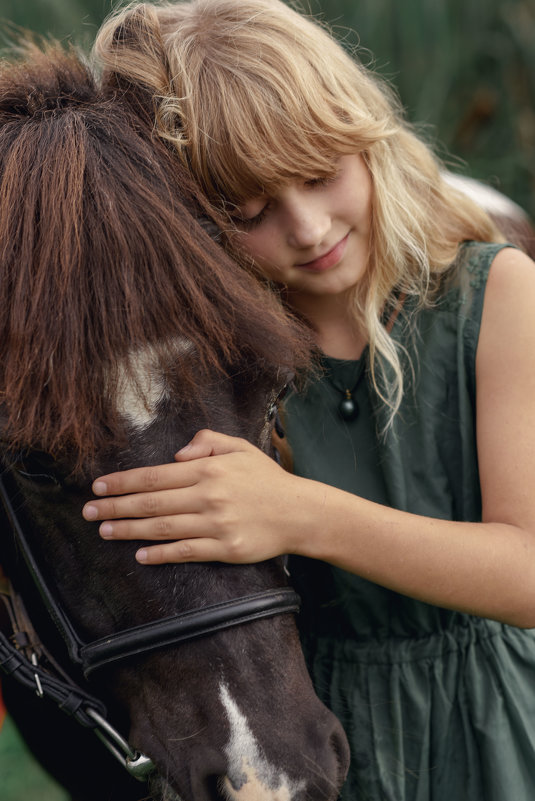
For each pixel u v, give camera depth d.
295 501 0.98
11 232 0.94
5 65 1.18
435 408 1.16
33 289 0.91
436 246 1.20
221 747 0.90
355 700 1.20
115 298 0.90
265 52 1.09
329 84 1.12
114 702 1.03
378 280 1.17
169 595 0.96
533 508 1.06
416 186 1.26
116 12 1.31
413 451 1.17
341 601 1.21
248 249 1.13
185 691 0.94
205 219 1.05
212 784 0.91
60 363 0.88
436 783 1.17
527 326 1.11
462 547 1.02
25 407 0.89
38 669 1.10
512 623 1.07
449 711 1.17
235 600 0.95
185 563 0.96
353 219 1.13
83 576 1.01
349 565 1.01
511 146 3.54
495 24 3.58
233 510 0.94
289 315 1.13
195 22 1.16
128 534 0.95
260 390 1.01
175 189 1.02
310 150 1.06
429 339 1.17
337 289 1.16
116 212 0.93
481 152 3.57
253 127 1.05
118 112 1.06
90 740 1.21
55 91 1.09
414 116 3.43
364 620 1.21
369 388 1.19
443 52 3.46
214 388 0.98
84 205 0.94
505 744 1.13
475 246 1.21
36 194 0.95
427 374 1.16
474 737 1.16
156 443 0.95
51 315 0.89
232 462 0.96
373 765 1.18
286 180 1.06
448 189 1.32
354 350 1.23
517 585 1.03
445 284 1.19
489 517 1.08
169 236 0.93
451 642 1.18
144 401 0.92
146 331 0.91
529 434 1.07
